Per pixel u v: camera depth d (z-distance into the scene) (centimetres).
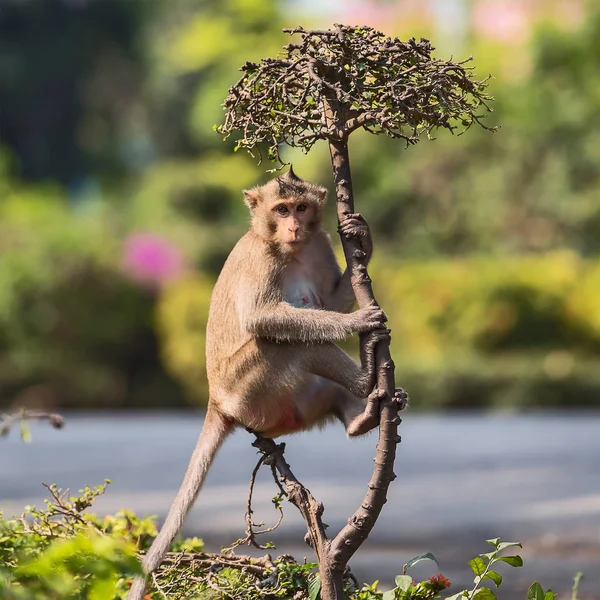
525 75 3203
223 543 977
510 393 2459
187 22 4425
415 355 2605
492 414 2445
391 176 3147
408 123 538
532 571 877
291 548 959
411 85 534
